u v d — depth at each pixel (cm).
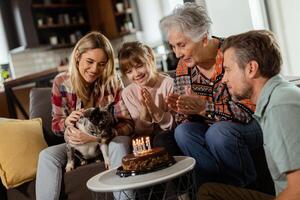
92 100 259
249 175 215
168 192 218
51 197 242
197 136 220
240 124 213
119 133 243
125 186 167
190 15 212
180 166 184
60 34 720
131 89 260
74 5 736
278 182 138
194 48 214
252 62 135
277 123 125
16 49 639
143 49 251
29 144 270
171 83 254
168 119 254
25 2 648
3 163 261
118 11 742
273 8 351
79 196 245
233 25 345
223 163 213
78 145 240
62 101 259
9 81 404
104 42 252
